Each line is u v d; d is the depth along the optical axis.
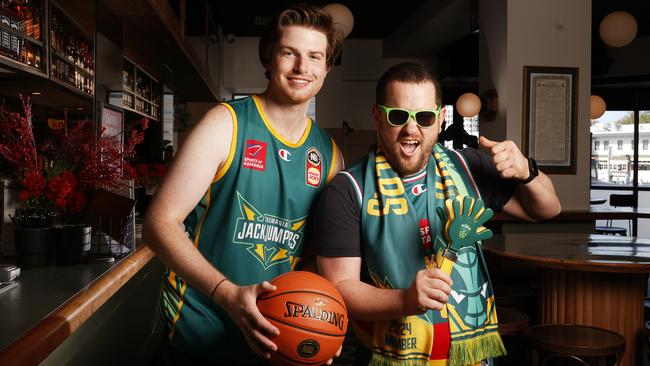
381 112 1.50
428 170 1.58
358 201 1.53
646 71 8.80
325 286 1.35
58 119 3.46
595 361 2.83
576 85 5.32
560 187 5.34
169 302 1.66
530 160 1.57
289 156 1.66
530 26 5.27
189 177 1.49
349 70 9.99
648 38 8.77
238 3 8.06
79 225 2.33
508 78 5.25
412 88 1.46
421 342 1.48
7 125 2.31
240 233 1.60
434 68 9.80
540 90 5.28
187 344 1.64
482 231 1.46
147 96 6.62
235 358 1.66
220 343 1.64
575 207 5.35
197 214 1.64
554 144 5.31
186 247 1.38
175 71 6.77
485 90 5.74
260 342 1.28
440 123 1.54
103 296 1.86
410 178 1.57
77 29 3.63
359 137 9.95
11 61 2.79
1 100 3.19
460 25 7.59
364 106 10.02
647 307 4.35
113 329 2.54
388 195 1.53
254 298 1.27
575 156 5.33
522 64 5.27
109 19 4.05
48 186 2.21
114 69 4.17
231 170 1.59
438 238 1.51
